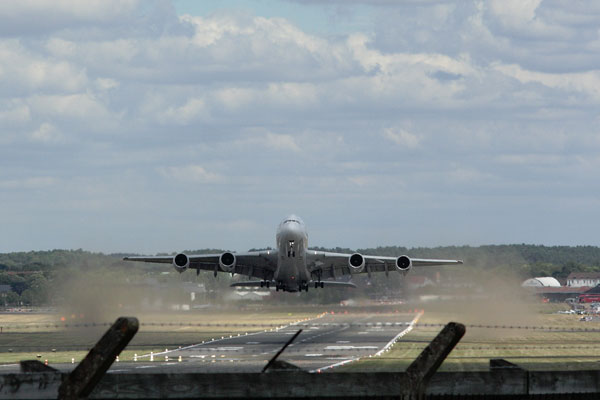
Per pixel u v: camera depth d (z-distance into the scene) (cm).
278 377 5162
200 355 17138
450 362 14525
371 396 5156
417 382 4678
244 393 5159
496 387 5388
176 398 5138
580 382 5359
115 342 4319
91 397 5106
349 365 14425
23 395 4966
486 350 17900
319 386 5156
